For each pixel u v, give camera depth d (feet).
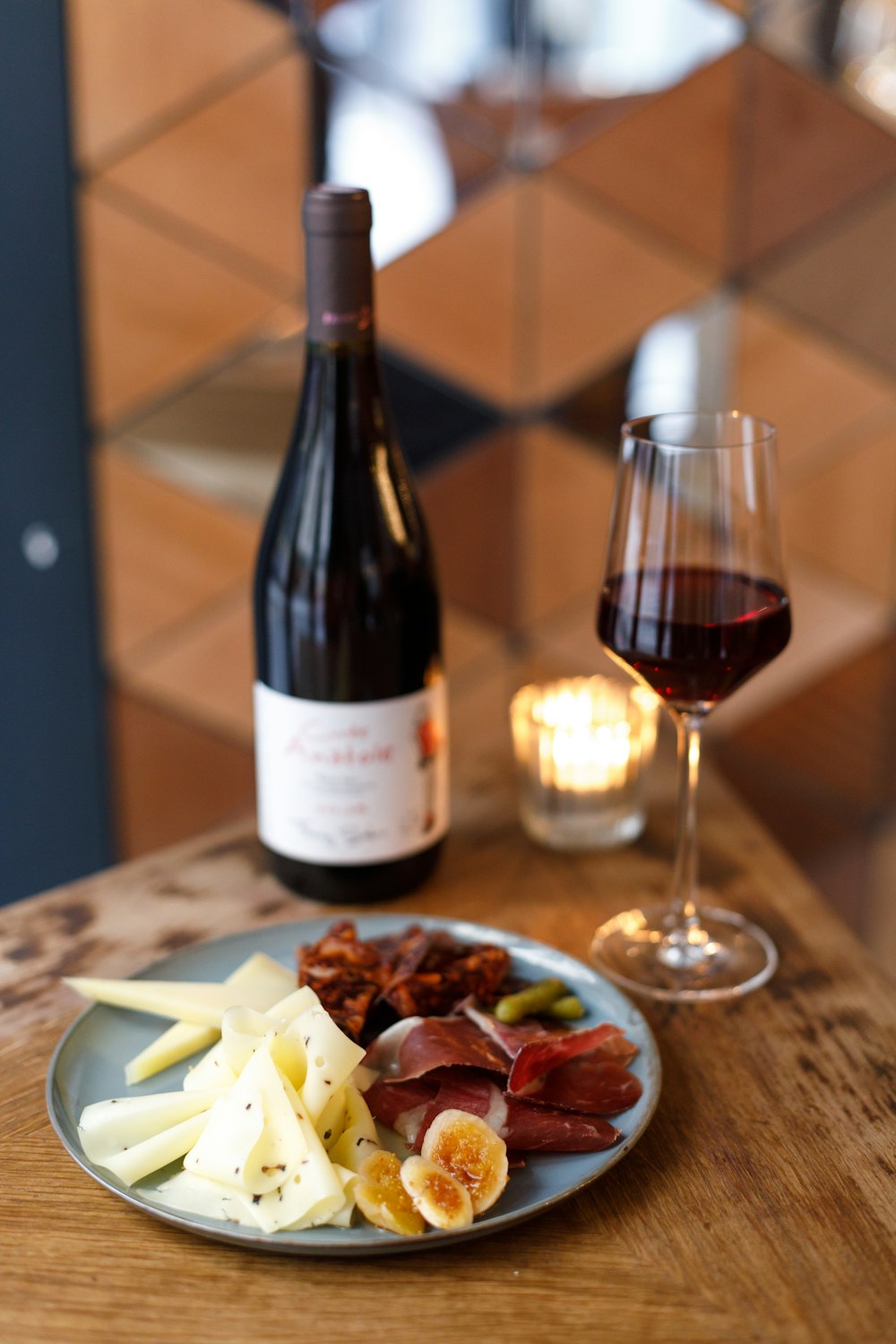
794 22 3.42
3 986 2.32
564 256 3.56
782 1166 1.98
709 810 2.86
